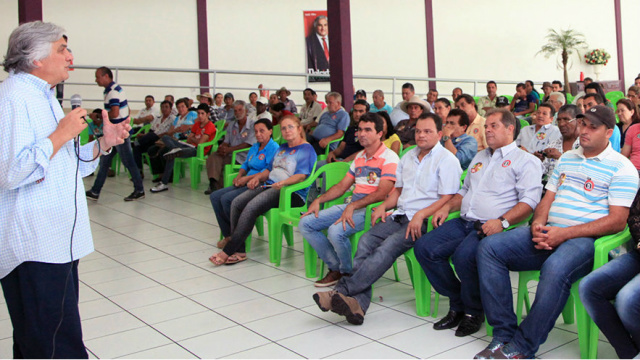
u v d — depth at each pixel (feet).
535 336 7.21
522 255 7.73
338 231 10.04
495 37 42.39
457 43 41.57
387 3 39.47
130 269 11.87
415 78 35.17
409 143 15.49
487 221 8.33
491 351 7.33
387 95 40.24
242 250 12.45
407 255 9.18
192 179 21.61
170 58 35.22
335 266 10.58
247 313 9.28
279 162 12.65
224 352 7.80
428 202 9.52
